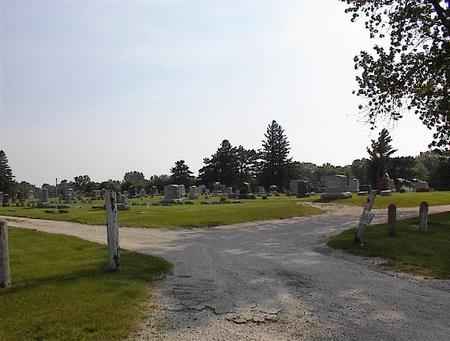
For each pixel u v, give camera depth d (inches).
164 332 244.4
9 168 3513.8
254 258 502.9
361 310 289.9
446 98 950.4
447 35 927.7
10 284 340.2
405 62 991.0
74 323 249.3
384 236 673.6
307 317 273.7
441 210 1157.1
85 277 373.1
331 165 4237.2
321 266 455.2
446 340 233.6
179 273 410.9
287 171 3875.5
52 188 2785.4
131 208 1435.8
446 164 2650.1
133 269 418.0
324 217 1088.8
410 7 965.8
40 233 745.6
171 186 1882.4
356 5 1029.8
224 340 232.8
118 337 232.7
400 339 234.7
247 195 2167.8
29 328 240.8
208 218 1021.2
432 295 334.6
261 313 281.6
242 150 4143.7
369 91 1043.3
